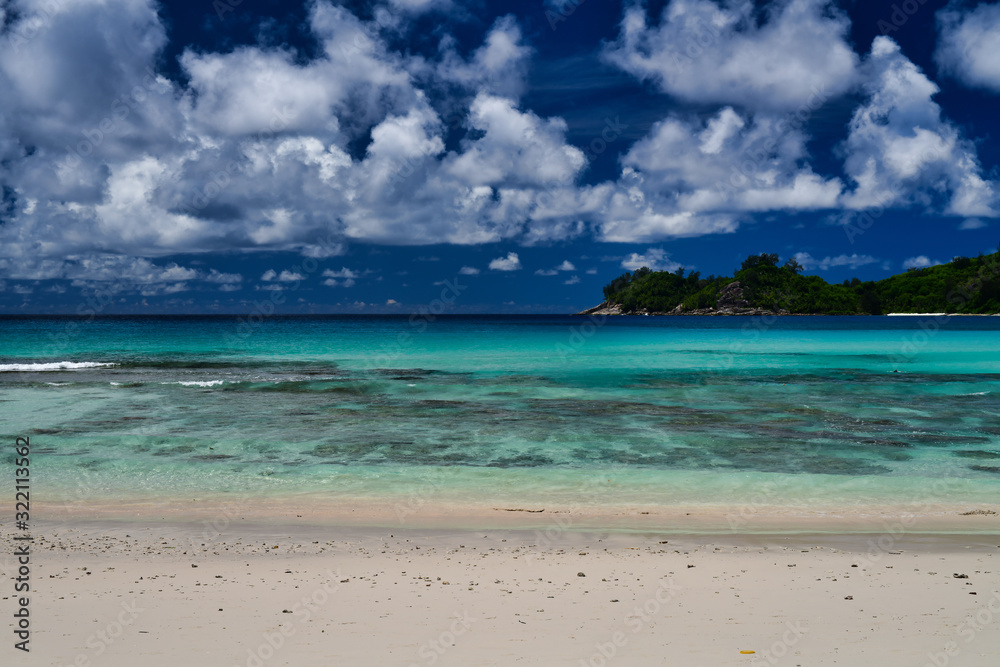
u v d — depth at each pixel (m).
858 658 4.80
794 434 16.28
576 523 9.60
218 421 18.09
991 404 20.98
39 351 42.06
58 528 9.16
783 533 9.09
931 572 7.29
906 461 13.48
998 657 4.82
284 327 81.94
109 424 17.50
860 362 36.50
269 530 9.16
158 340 52.84
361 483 11.88
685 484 11.79
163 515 9.93
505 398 22.67
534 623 5.65
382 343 49.72
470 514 10.07
